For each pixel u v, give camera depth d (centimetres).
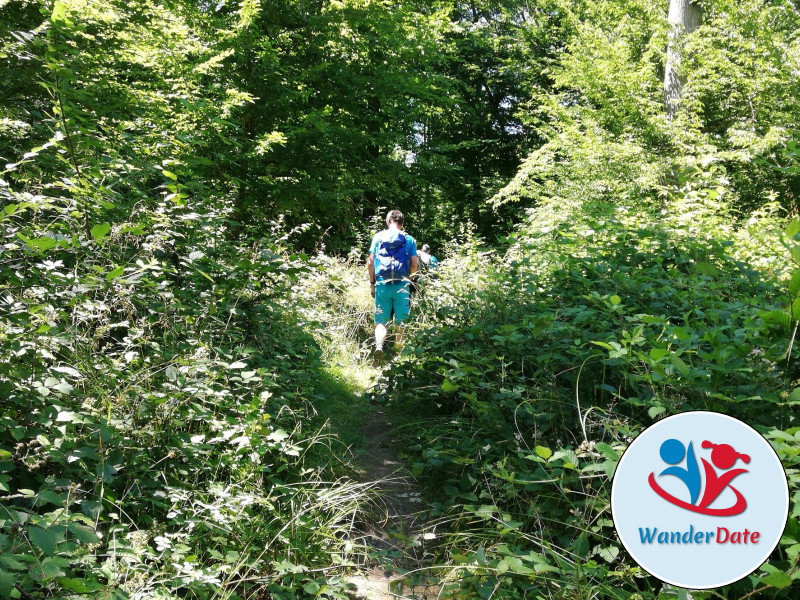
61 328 277
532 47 2428
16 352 238
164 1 916
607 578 230
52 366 261
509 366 395
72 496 211
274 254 415
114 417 261
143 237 374
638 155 1230
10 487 231
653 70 1446
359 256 1112
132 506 250
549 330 363
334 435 384
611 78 1419
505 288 498
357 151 1316
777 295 399
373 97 1269
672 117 1325
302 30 1145
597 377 342
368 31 1216
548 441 321
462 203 2422
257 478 284
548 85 2348
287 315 536
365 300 855
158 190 471
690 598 192
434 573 273
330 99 1188
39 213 350
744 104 1366
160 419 277
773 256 527
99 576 203
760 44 1321
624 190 1173
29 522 195
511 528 253
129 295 319
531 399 332
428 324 584
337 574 263
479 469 321
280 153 1119
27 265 309
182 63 805
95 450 240
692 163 1076
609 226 578
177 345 333
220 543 251
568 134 1423
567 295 456
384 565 269
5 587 155
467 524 298
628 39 1577
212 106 764
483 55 2389
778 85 1263
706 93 1335
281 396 397
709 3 1375
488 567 237
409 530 317
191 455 275
